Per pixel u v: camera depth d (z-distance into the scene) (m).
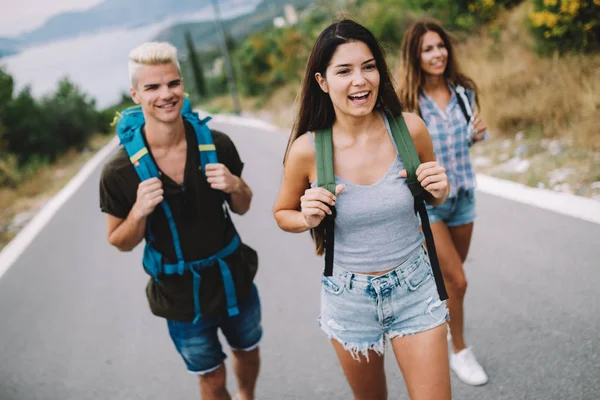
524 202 4.57
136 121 2.01
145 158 1.93
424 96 2.59
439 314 1.80
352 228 1.74
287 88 22.55
